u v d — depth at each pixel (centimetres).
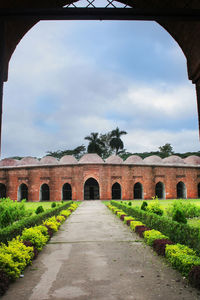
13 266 394
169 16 288
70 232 808
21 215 1225
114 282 385
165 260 484
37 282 389
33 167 2817
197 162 3177
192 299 324
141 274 416
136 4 429
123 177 2769
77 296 337
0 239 488
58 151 4791
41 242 583
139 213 952
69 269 448
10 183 2902
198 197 3191
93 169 2695
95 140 4047
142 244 623
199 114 375
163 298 327
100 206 1911
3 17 278
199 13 285
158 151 5119
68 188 3166
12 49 408
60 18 287
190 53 391
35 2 373
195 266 376
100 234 764
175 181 2939
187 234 512
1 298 334
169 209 1177
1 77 275
